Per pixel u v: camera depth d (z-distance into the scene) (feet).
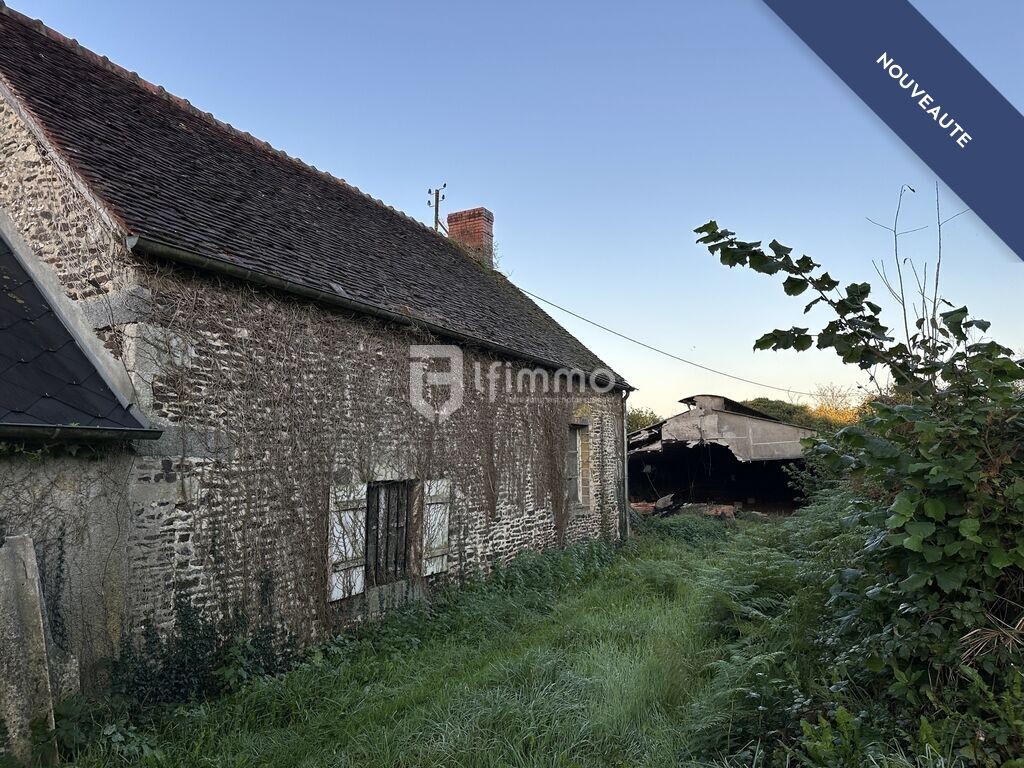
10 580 13.73
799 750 11.34
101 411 17.06
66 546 16.26
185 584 18.57
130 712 16.69
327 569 23.16
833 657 13.05
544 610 29.07
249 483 20.61
